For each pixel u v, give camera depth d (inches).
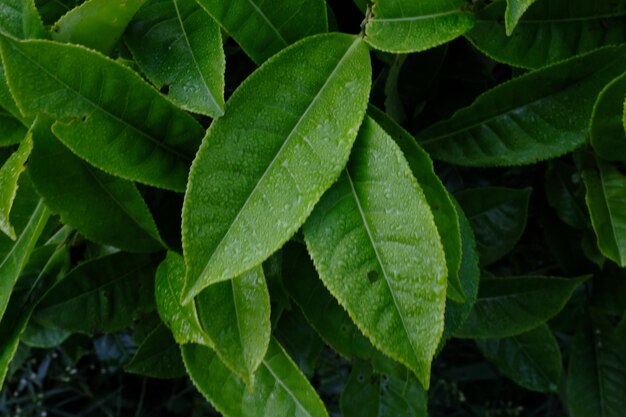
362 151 16.3
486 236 20.9
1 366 18.2
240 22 16.5
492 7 17.3
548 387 22.5
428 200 17.0
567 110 18.1
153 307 19.6
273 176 16.0
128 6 16.8
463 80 20.3
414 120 20.2
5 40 15.9
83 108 16.5
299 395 18.0
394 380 21.0
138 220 18.3
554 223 22.0
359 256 16.1
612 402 22.5
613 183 18.7
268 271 18.6
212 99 16.3
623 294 21.4
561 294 20.8
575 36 17.8
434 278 15.7
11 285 17.4
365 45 16.6
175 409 39.0
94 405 39.1
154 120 16.9
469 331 20.9
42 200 17.4
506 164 18.5
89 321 19.1
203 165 15.9
